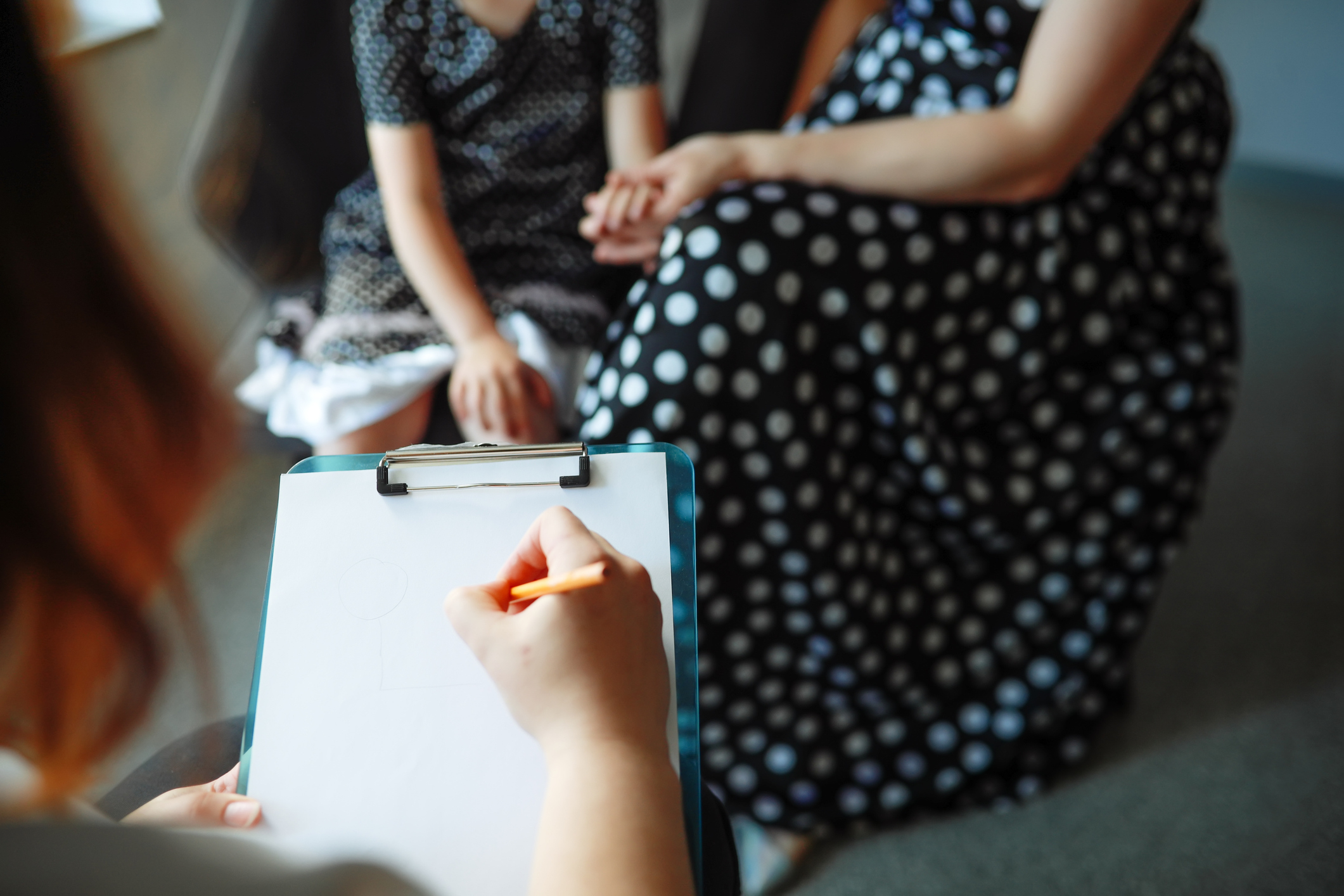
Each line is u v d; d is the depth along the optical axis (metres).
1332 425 1.77
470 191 1.10
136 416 0.29
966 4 0.94
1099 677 1.11
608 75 1.12
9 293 0.26
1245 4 2.53
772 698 0.98
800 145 0.89
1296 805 1.10
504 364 0.97
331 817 0.43
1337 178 2.56
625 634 0.42
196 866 0.27
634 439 0.83
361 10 1.02
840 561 0.93
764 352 0.83
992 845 1.05
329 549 0.48
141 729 0.33
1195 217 1.02
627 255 0.99
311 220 1.18
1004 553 1.04
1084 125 0.86
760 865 1.00
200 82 1.34
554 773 0.40
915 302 0.88
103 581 0.29
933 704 1.06
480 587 0.45
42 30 0.28
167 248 1.27
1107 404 1.00
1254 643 1.33
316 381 0.98
